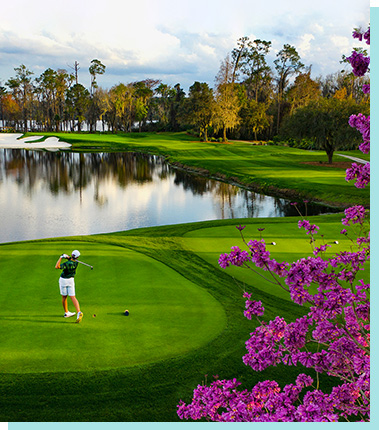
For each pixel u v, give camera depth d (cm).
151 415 594
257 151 6341
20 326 794
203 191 3434
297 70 9119
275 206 2875
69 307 888
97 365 677
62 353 706
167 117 12381
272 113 9012
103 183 3688
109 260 1244
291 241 1526
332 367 481
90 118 12331
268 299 977
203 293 995
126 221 2305
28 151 6644
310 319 466
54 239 1576
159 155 6253
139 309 888
